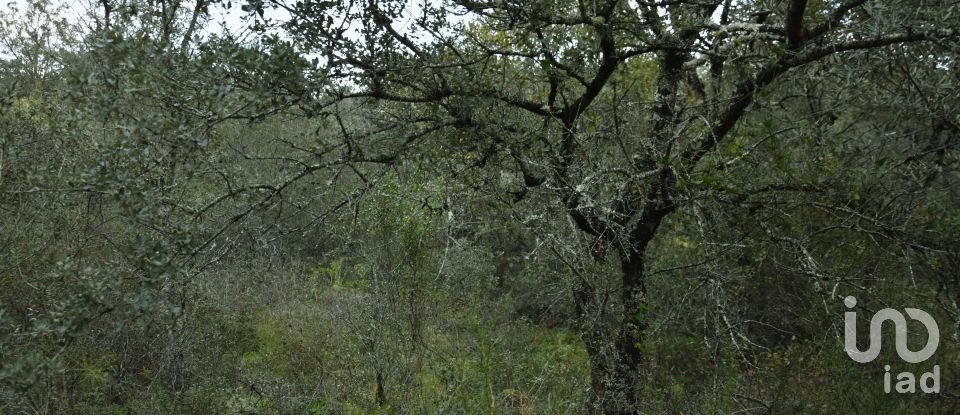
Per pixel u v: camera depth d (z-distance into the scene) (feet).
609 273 14.25
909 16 11.51
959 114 13.60
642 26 13.62
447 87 12.52
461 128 13.07
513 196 14.58
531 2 12.01
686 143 14.34
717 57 15.55
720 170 12.57
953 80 13.48
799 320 18.94
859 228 13.44
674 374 16.83
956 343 15.42
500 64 14.40
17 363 8.02
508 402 16.16
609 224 12.54
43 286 14.49
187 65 8.98
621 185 12.07
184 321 18.58
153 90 8.63
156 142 8.81
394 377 18.30
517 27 12.62
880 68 13.44
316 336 23.94
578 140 13.09
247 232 11.78
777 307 18.65
